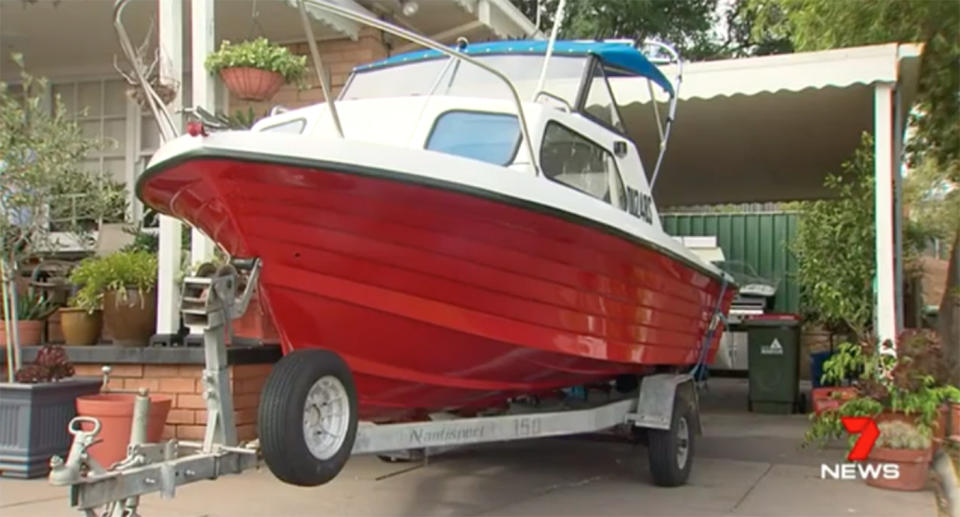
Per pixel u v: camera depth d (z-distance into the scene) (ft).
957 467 20.97
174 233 22.26
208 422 12.95
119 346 22.61
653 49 37.09
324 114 17.13
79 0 26.94
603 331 16.20
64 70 33.86
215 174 11.77
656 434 19.40
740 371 49.83
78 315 23.25
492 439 15.43
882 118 24.45
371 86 19.84
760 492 19.45
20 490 18.22
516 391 16.87
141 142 33.06
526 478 20.81
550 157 15.93
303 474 11.85
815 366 36.04
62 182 21.39
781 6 43.86
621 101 26.40
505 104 16.05
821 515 17.39
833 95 26.68
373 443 13.26
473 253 13.52
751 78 24.97
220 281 12.64
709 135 32.40
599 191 17.80
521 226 13.58
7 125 20.24
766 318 34.76
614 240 15.25
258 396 21.79
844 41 35.42
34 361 21.09
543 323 14.93
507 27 35.45
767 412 34.42
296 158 11.58
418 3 30.83
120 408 18.80
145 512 16.60
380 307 13.46
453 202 12.75
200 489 18.63
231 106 29.53
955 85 34.88
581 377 17.78
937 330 33.71
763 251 54.08
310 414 12.09
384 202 12.39
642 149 35.60
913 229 43.32
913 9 32.96
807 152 35.88
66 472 10.62
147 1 26.96
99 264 23.44
